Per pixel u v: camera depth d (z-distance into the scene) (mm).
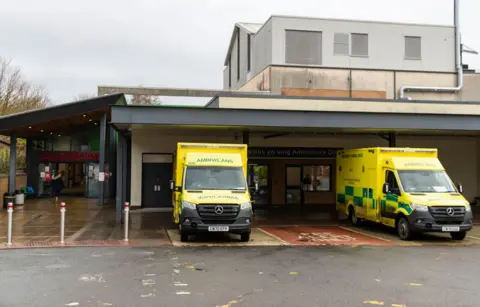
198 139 23578
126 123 16078
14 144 25828
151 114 16062
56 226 16766
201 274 9133
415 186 14766
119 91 29578
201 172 14344
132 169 23141
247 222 13312
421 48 31141
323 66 29484
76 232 15289
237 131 21250
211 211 13109
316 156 25312
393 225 14938
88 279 8594
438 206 13883
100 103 25109
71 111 24625
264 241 13883
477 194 27109
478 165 27172
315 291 7844
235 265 10094
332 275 9141
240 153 15414
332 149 25453
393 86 30328
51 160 31047
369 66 30406
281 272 9383
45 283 8258
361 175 17141
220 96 21734
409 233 14133
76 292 7660
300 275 9109
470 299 7434
